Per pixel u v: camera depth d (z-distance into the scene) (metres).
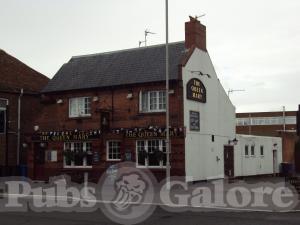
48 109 32.25
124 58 31.30
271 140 40.06
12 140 34.19
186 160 27.38
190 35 29.45
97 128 30.03
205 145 29.75
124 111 29.17
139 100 28.70
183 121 27.44
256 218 14.80
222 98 32.56
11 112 34.38
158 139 27.92
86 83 30.86
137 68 29.78
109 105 29.72
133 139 28.58
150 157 27.91
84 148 30.52
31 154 32.28
